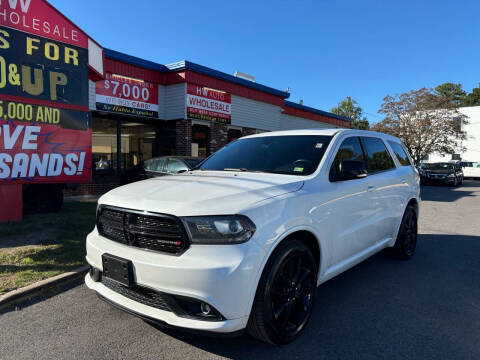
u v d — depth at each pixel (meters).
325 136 3.72
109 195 3.03
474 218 9.04
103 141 11.34
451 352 2.66
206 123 13.03
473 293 3.84
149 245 2.55
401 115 30.47
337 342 2.79
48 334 2.87
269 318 2.51
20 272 4.07
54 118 7.09
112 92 10.66
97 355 2.57
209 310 2.32
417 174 5.53
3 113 6.39
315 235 2.95
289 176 3.17
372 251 4.07
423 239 6.55
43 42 6.91
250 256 2.35
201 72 12.20
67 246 5.11
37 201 7.52
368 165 4.15
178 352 2.62
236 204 2.46
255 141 4.11
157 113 12.16
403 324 3.11
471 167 35.12
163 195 2.68
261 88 14.99
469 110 40.25
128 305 2.57
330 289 3.94
